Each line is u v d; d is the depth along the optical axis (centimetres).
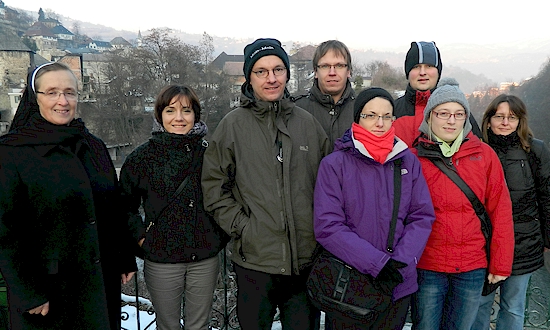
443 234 220
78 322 189
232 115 222
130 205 229
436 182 223
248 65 215
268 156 212
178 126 227
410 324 309
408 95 299
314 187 221
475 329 267
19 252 171
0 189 169
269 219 208
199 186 227
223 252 276
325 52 265
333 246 197
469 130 228
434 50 287
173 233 220
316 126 229
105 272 202
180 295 229
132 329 333
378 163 205
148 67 3866
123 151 3678
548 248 258
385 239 201
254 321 216
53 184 181
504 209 225
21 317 174
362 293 189
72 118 200
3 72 4700
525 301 289
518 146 256
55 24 11412
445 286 226
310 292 200
